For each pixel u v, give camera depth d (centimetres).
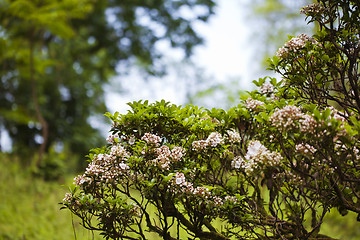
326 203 325
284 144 322
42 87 1486
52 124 1490
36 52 1427
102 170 324
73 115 1598
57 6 1064
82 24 1714
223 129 357
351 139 272
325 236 357
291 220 358
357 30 342
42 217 706
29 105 1417
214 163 366
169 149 333
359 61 345
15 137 1449
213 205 329
